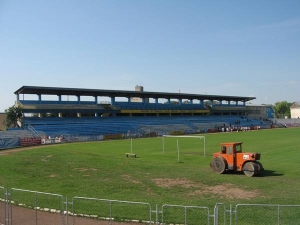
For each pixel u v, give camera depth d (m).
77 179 28.17
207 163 38.16
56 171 32.22
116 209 18.69
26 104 92.25
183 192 23.20
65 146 64.44
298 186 24.62
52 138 77.44
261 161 38.16
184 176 29.23
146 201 20.44
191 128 116.06
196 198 21.36
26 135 78.25
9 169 33.44
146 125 108.44
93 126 97.12
